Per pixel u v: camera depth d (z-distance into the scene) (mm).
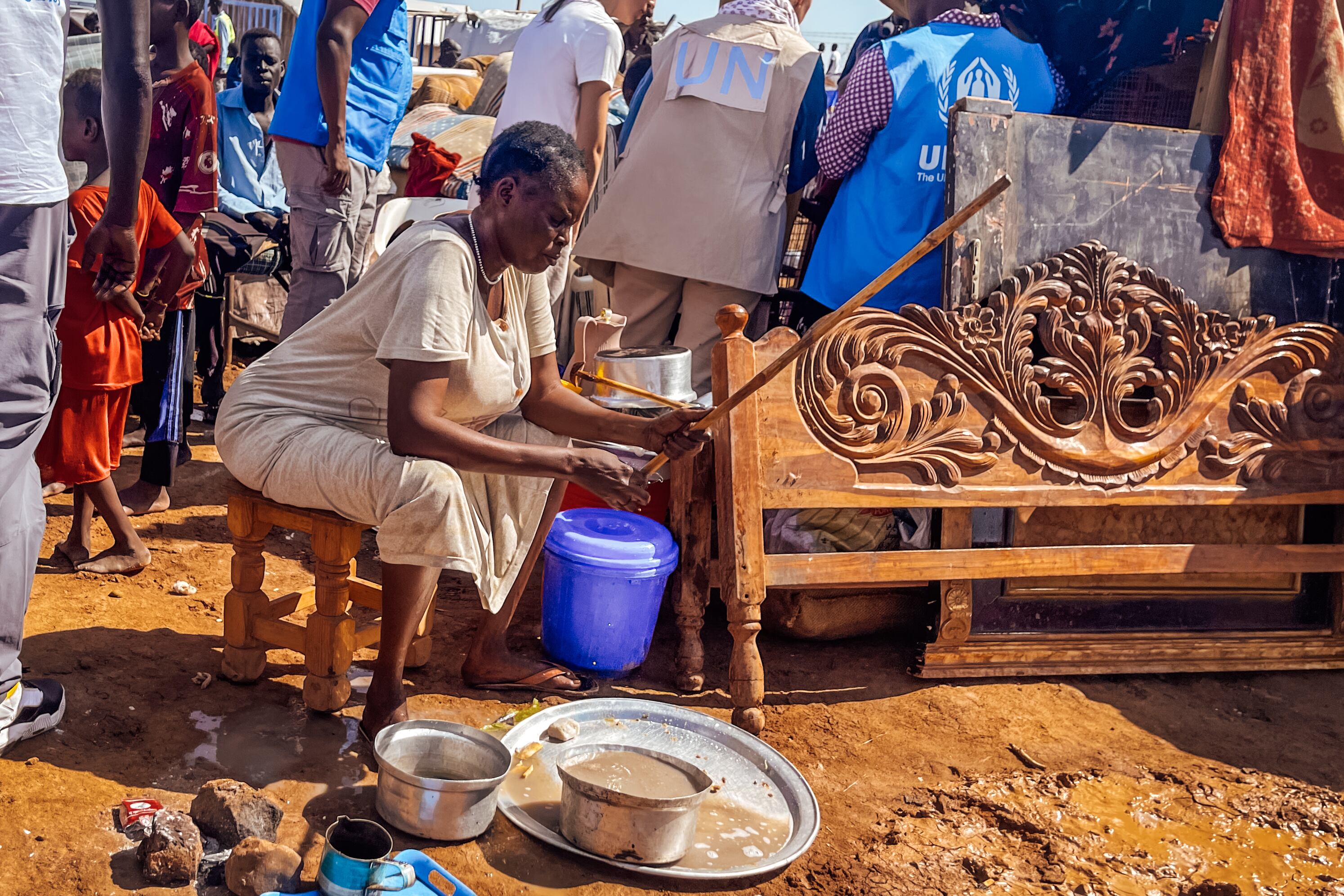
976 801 3057
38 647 3254
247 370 3043
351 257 5066
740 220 4582
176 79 4551
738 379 3381
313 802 2678
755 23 4582
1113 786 3217
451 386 2844
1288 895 2758
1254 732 3646
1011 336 3721
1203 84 4188
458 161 6027
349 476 2771
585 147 4605
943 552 3719
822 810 2951
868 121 4176
